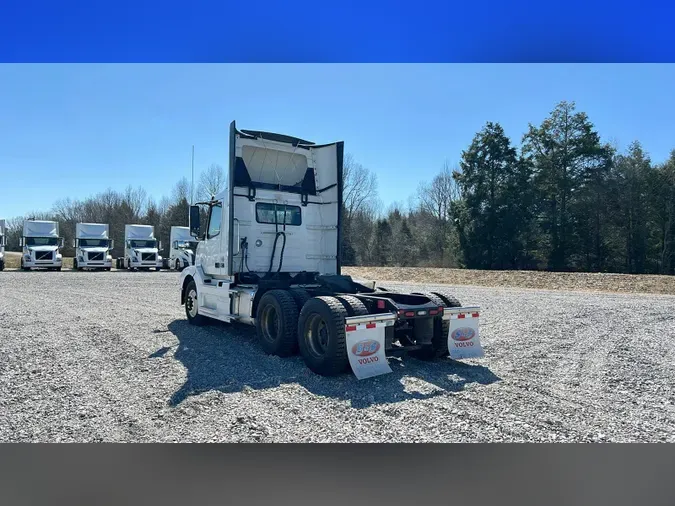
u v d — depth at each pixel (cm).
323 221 844
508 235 3600
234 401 479
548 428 424
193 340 773
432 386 535
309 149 846
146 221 5931
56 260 3077
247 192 781
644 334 883
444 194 5022
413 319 639
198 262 909
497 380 562
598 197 3475
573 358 680
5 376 557
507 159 3703
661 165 3378
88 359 640
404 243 5041
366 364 552
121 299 1383
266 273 790
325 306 568
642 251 3353
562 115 3622
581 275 2272
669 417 450
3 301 1302
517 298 1566
